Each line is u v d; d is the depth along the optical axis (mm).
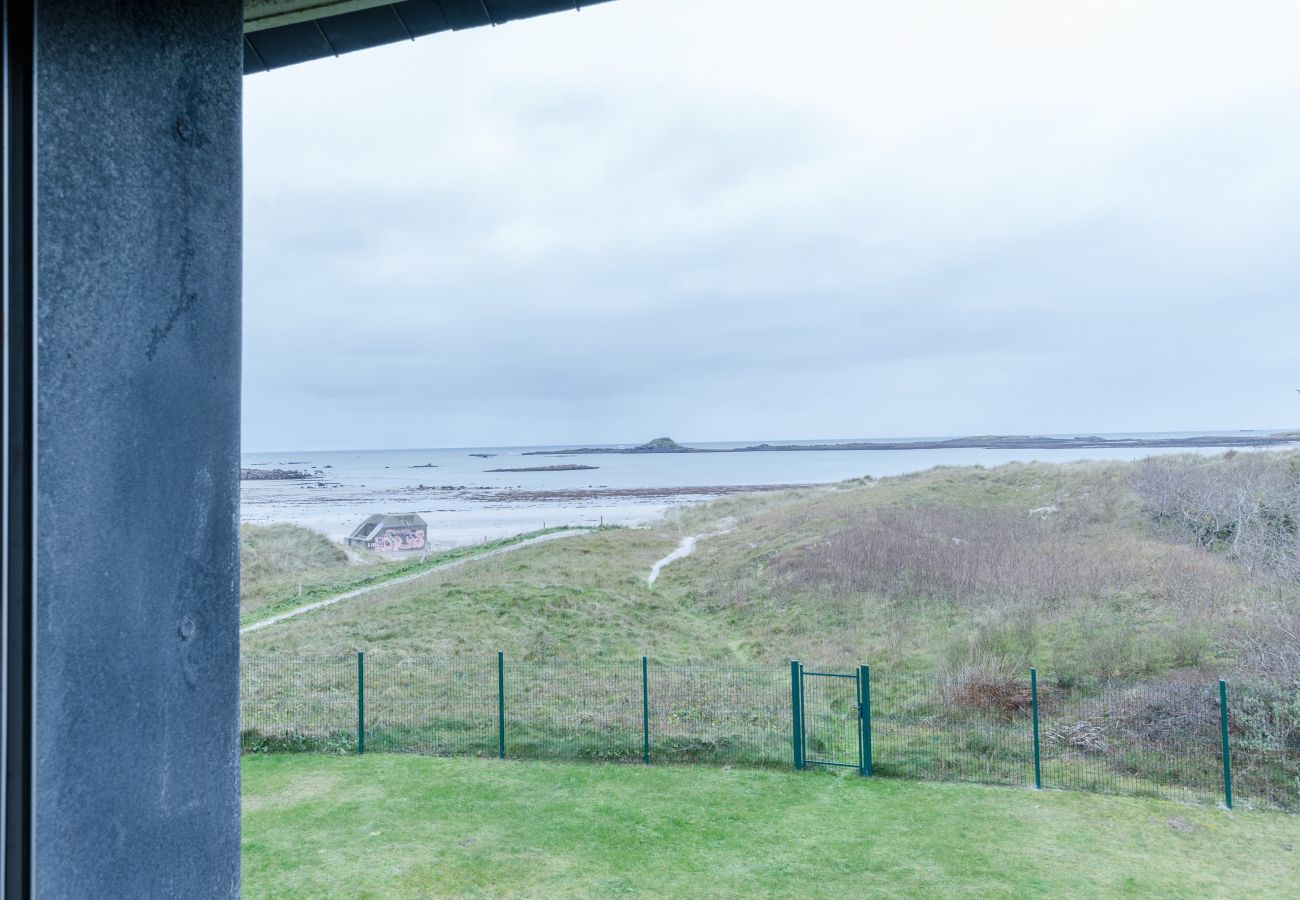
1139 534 25562
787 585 23641
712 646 19781
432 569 33094
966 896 8062
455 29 3176
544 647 18922
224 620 2037
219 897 1993
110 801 1673
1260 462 28641
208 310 2047
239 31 2217
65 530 1580
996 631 16578
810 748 12508
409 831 9625
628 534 40125
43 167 1563
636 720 13602
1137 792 10719
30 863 1488
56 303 1579
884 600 21234
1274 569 19781
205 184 2061
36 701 1502
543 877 8461
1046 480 35906
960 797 10656
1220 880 8391
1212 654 14984
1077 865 8711
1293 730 11711
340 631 20672
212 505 2014
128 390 1764
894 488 41219
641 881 8383
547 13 3080
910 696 14656
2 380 1468
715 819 9984
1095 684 14312
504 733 12812
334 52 3270
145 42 1858
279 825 9797
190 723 1911
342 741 12961
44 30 1577
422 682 15938
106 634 1673
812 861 8828
